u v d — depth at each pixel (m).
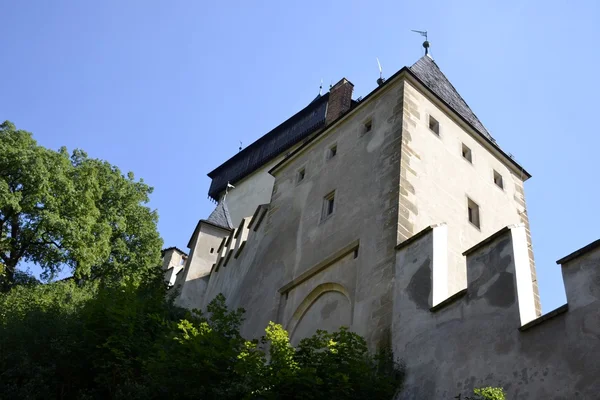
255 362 13.46
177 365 13.94
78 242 31.78
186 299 31.97
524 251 13.49
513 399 11.51
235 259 27.47
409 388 13.60
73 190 32.97
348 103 31.12
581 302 11.31
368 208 19.22
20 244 31.27
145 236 37.28
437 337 13.88
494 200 22.17
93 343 16.17
